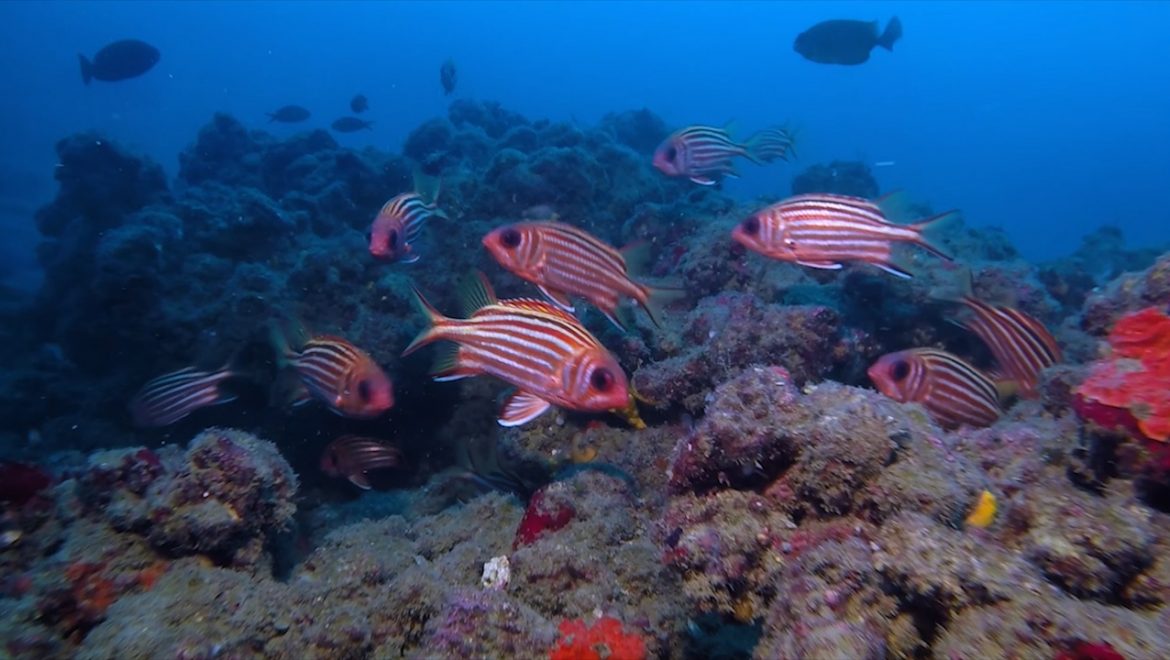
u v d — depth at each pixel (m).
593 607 0.47
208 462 0.52
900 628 0.31
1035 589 0.29
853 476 0.39
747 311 0.77
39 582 0.46
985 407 0.63
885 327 0.90
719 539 0.40
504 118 2.48
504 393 0.95
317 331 0.96
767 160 1.24
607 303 0.64
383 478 0.95
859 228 0.65
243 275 1.01
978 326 0.73
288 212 1.32
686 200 1.35
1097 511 0.37
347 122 2.48
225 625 0.43
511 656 0.39
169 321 1.00
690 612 0.46
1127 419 0.40
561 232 0.61
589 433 0.79
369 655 0.43
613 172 1.47
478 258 1.07
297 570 0.59
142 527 0.50
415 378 0.94
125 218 1.51
